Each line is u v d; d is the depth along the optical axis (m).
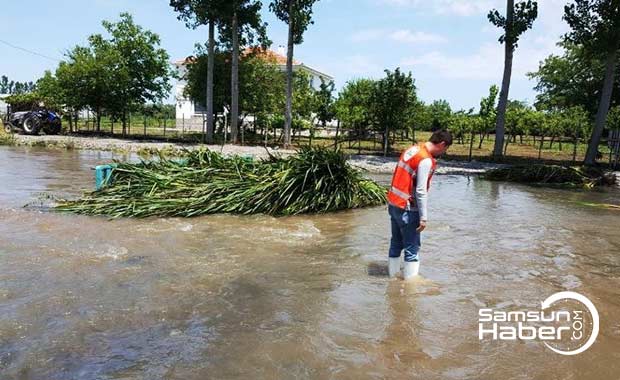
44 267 5.73
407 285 5.49
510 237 8.02
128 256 6.31
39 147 24.12
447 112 47.22
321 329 4.27
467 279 5.76
